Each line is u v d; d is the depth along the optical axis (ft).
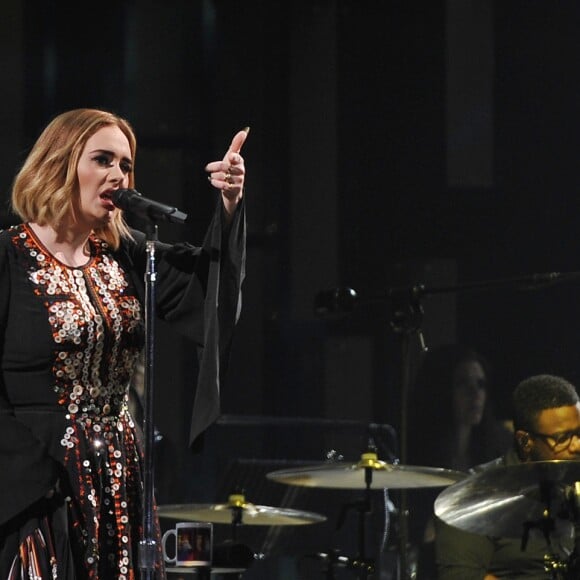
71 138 37.04
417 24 96.37
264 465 69.36
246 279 95.14
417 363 91.15
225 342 37.68
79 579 35.55
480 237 94.94
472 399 78.02
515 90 95.20
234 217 37.76
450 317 93.30
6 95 92.27
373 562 61.21
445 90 95.71
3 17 92.79
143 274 39.04
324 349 94.07
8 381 36.04
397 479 61.36
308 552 69.46
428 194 95.55
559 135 94.38
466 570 57.00
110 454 36.58
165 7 95.71
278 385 94.32
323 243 95.81
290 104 96.27
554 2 94.58
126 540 36.27
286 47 96.58
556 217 94.17
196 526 51.24
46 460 35.22
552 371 91.76
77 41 94.27
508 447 77.92
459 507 52.24
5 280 36.35
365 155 96.27
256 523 62.49
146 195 94.07
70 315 36.29
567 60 94.43
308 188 96.12
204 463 88.53
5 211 87.35
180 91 95.66
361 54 96.73
